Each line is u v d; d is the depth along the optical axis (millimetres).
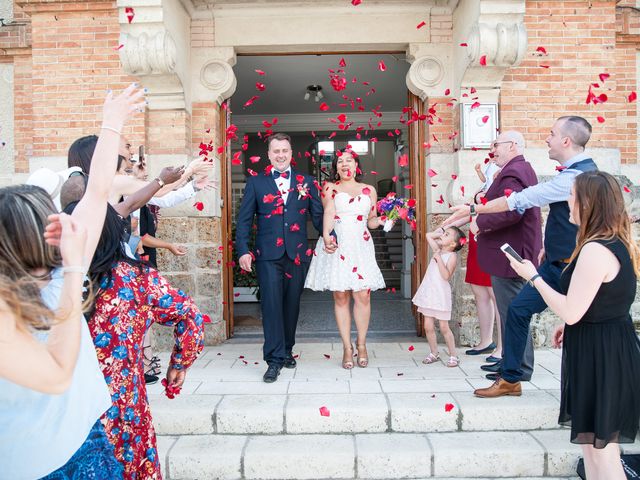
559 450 3066
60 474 1478
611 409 2314
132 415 1962
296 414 3334
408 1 5137
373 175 15484
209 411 3352
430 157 5199
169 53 4562
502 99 5000
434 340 4430
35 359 1290
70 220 1416
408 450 3088
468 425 3338
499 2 4434
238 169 11062
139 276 2086
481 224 3691
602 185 2344
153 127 5027
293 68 7910
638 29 5492
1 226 1378
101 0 5027
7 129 5633
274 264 4117
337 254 4203
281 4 5148
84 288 1912
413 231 5773
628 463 2953
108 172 1711
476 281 4574
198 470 3074
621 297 2326
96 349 1895
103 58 5098
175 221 5121
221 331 5270
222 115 5527
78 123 5129
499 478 3070
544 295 2398
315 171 13492
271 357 4035
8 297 1289
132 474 1949
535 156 4996
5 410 1452
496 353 4320
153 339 4984
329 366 4371
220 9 5211
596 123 5008
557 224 3244
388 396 3547
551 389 3662
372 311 7461
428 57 5184
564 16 5000
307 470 3070
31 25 5285
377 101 9906
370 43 5242
